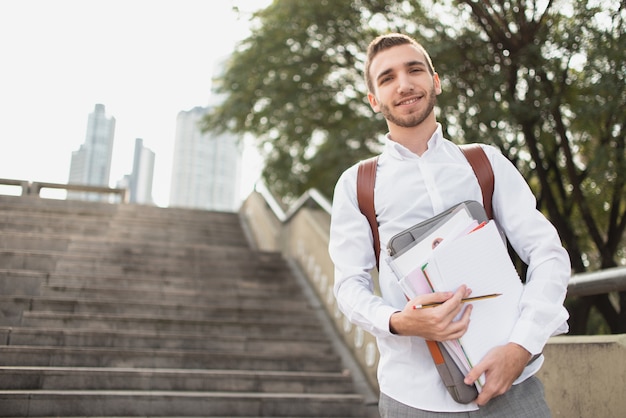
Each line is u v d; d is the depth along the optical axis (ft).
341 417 16.02
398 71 5.62
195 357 17.52
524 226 5.24
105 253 26.73
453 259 4.80
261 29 31.22
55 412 13.94
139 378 15.75
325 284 23.73
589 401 8.10
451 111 21.68
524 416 4.83
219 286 24.39
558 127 20.66
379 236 5.54
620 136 19.25
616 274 8.38
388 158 5.72
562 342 8.79
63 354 16.25
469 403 4.73
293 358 18.45
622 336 7.92
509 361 4.55
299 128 37.76
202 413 15.05
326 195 38.19
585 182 22.81
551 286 4.84
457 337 4.61
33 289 21.17
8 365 15.79
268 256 29.73
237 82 33.30
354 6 26.05
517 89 21.94
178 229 36.29
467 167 5.53
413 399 4.99
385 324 4.88
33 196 38.60
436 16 22.63
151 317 19.49
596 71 18.01
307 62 31.50
